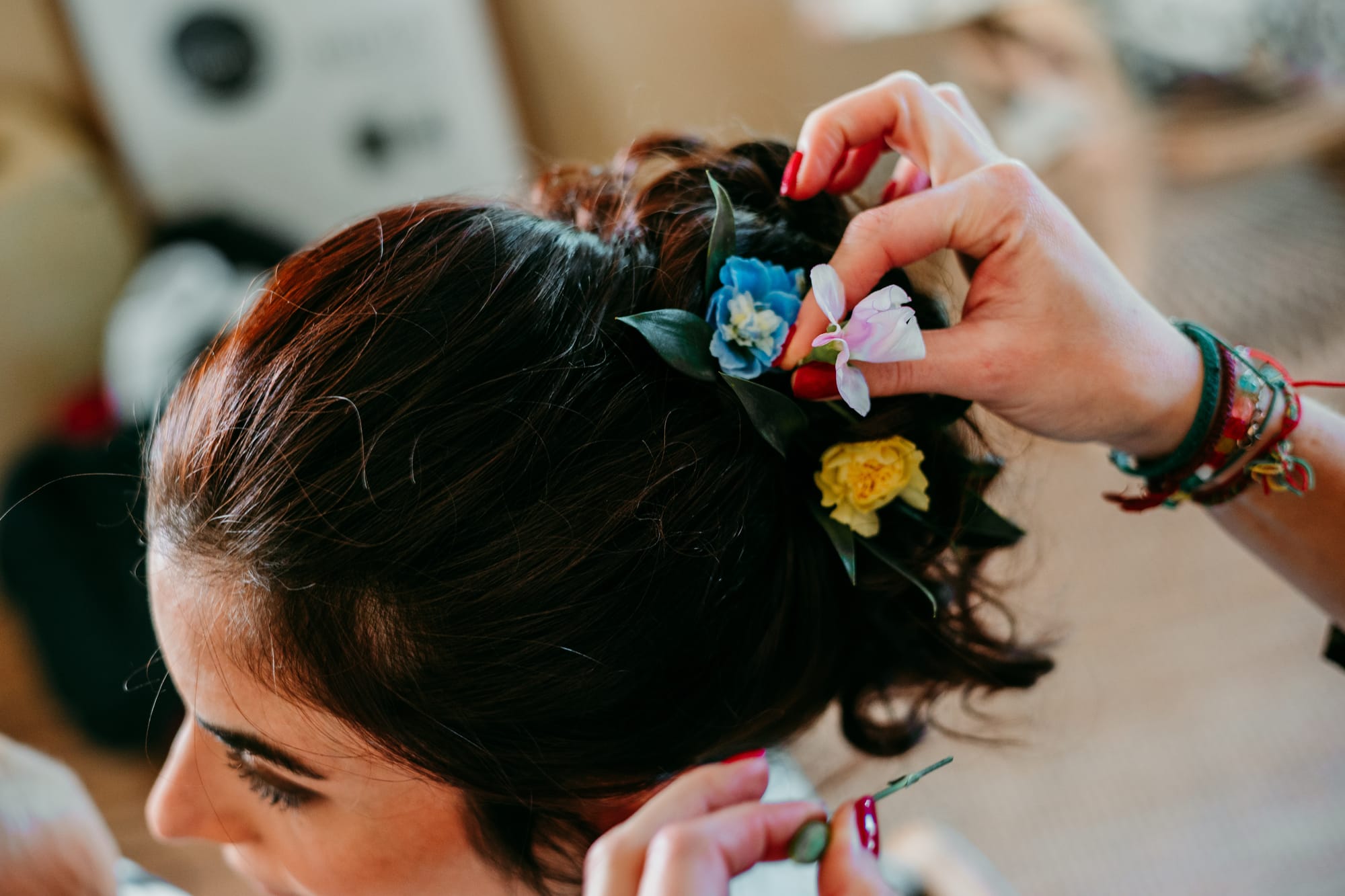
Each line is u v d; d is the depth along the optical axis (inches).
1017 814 60.1
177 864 63.9
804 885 34.2
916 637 25.8
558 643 21.1
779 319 21.3
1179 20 90.1
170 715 67.8
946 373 22.0
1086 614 68.7
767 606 22.6
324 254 23.4
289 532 20.8
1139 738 62.7
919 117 24.0
